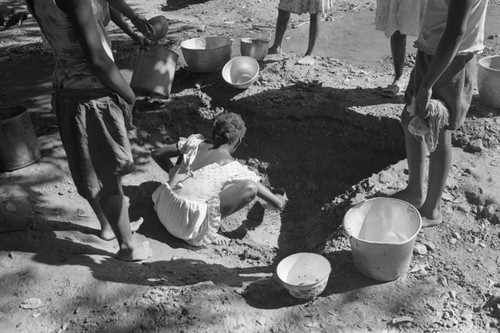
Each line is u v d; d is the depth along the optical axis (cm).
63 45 354
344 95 595
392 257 369
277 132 596
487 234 426
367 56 729
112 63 358
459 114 389
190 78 645
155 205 476
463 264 400
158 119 593
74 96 368
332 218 484
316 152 585
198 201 456
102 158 382
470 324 354
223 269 444
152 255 444
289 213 561
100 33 374
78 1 329
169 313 367
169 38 802
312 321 360
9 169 508
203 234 459
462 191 464
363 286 383
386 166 550
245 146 600
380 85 626
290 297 381
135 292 385
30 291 382
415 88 394
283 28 700
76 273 395
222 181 461
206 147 480
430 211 429
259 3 972
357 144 568
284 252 504
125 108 385
